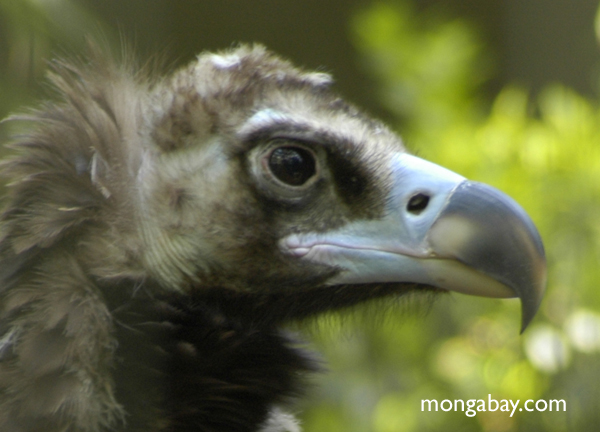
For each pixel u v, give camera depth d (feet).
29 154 11.60
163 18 11.97
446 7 17.47
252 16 18.48
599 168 12.57
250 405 11.66
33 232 11.53
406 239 11.66
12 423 11.48
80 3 12.06
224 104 11.64
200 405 11.60
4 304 11.53
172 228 11.64
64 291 11.51
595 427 12.47
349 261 11.66
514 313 12.63
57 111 11.64
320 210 11.66
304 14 18.90
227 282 11.66
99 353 11.50
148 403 11.54
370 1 18.98
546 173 12.59
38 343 11.49
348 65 19.06
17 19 12.07
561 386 12.51
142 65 11.81
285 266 11.66
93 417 11.48
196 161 11.64
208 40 17.88
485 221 11.64
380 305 11.71
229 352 11.63
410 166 11.68
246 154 11.63
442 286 11.66
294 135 11.63
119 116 11.64
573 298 12.52
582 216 12.55
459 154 12.64
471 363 12.60
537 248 11.64
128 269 11.57
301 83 11.67
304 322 11.71
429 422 12.61
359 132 11.66
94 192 11.57
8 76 12.10
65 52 11.93
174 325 11.59
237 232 11.64
